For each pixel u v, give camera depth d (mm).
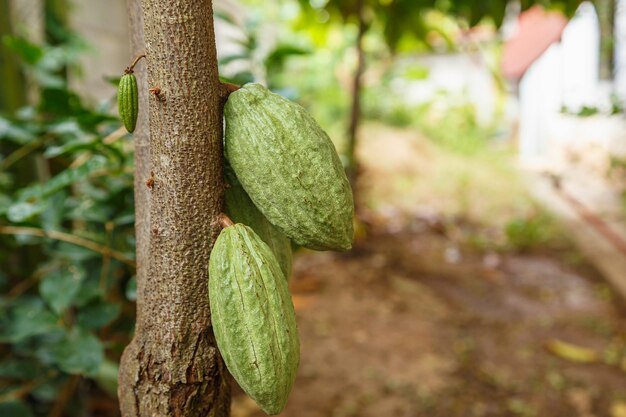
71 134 2012
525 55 10523
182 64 933
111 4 4898
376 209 6648
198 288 1001
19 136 1983
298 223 1003
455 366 3377
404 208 6898
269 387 931
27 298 2072
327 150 1018
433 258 5297
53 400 2361
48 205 1844
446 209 6930
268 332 924
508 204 7219
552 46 9719
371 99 10680
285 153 978
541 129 10336
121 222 1839
